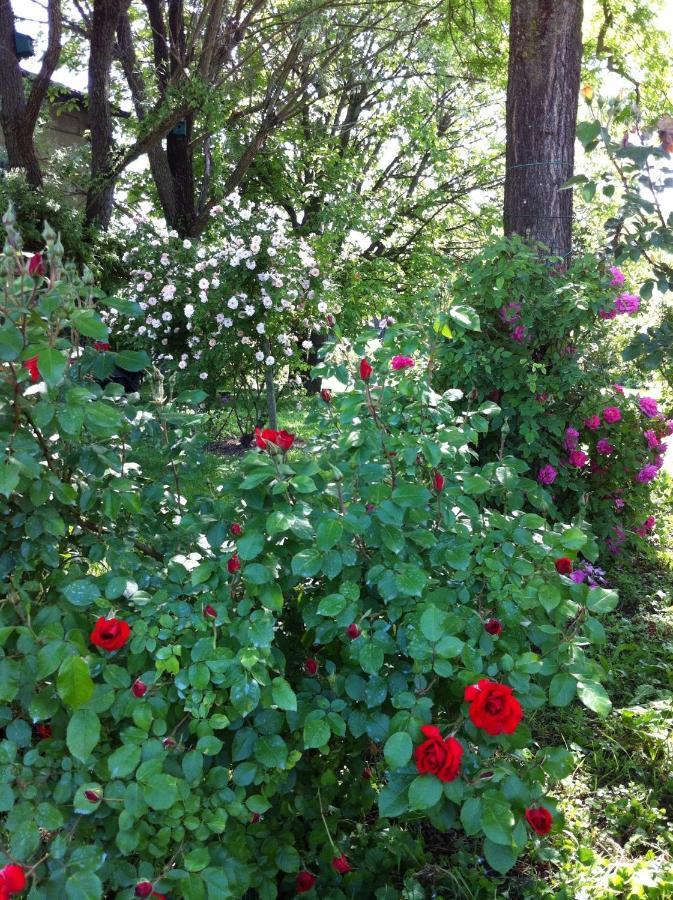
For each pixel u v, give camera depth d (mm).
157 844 1636
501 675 1851
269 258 6934
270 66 11570
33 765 1673
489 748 1746
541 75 4832
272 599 1805
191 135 10406
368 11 10539
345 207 13008
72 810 1634
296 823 2139
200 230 10336
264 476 1864
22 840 1501
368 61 12195
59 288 1691
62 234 9500
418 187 15086
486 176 14438
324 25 10016
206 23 9930
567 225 4941
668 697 3137
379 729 1810
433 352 2600
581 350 4516
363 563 2047
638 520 4738
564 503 4617
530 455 4387
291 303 6922
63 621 1807
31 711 1667
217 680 1707
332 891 2016
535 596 1930
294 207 14359
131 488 1963
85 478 2059
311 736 1734
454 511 2186
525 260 4262
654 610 4078
